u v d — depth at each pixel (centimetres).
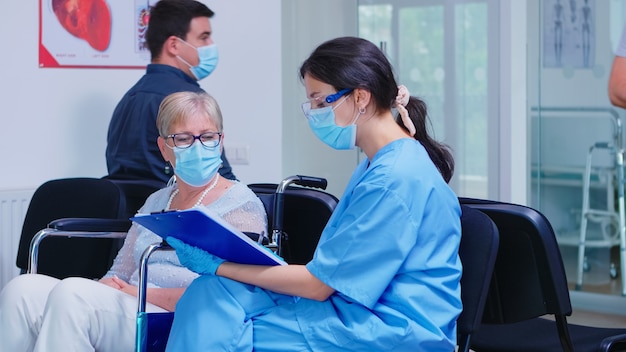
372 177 209
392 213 204
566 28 482
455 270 213
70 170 405
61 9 398
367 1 516
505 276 231
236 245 207
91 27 408
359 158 519
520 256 227
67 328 234
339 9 520
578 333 253
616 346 239
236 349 207
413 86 505
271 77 475
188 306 213
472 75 485
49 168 399
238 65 462
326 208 256
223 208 259
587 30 477
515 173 475
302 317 208
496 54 476
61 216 324
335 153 523
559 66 484
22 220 386
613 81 436
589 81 479
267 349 208
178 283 259
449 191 217
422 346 203
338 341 203
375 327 202
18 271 386
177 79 357
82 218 309
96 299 238
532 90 488
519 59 472
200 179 261
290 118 527
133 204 336
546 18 483
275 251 249
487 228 217
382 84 215
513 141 473
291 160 530
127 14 421
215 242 211
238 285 213
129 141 351
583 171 486
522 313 230
